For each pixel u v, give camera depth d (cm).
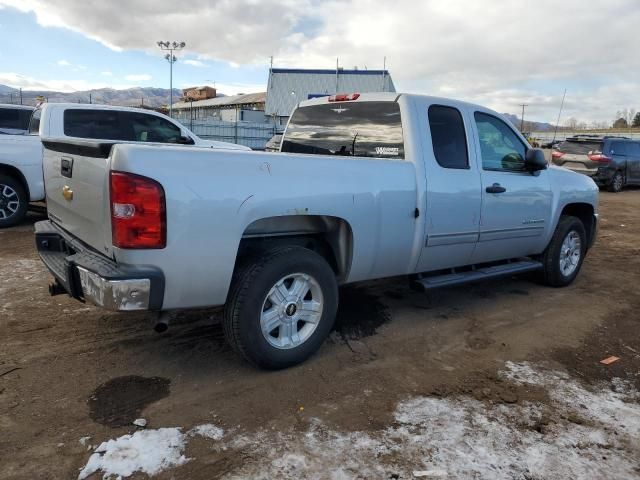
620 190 1845
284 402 318
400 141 427
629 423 309
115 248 291
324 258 390
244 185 313
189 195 293
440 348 411
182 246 295
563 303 539
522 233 522
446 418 306
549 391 345
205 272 305
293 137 523
